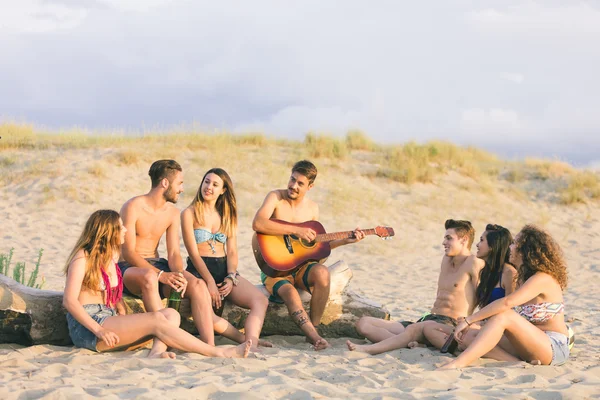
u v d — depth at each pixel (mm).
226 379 4809
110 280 5598
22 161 16062
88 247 5473
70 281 5398
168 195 6180
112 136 18453
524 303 5824
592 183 20375
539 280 5633
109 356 5426
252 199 15695
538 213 18234
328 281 6395
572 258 15023
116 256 5652
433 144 20969
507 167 21797
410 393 4566
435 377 5086
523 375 5168
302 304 6598
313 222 6750
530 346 5496
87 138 18219
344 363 5508
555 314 5734
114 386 4551
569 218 18203
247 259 12531
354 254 13734
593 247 16031
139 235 6152
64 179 15094
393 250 14219
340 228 15086
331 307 6750
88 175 15375
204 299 5941
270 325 6648
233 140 19328
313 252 6551
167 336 5473
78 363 5211
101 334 5320
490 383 4980
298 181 6621
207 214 6395
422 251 14422
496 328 5453
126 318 5465
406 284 11492
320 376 5082
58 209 14000
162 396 4285
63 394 4230
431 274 12484
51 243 12367
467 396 4543
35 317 5742
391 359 5641
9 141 17141
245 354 5488
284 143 20000
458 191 18406
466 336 5762
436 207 17203
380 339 6289
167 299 6215
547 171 21422
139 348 5754
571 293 11164
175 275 5883
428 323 6031
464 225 6227
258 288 6758
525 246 5730
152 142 18016
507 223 17234
